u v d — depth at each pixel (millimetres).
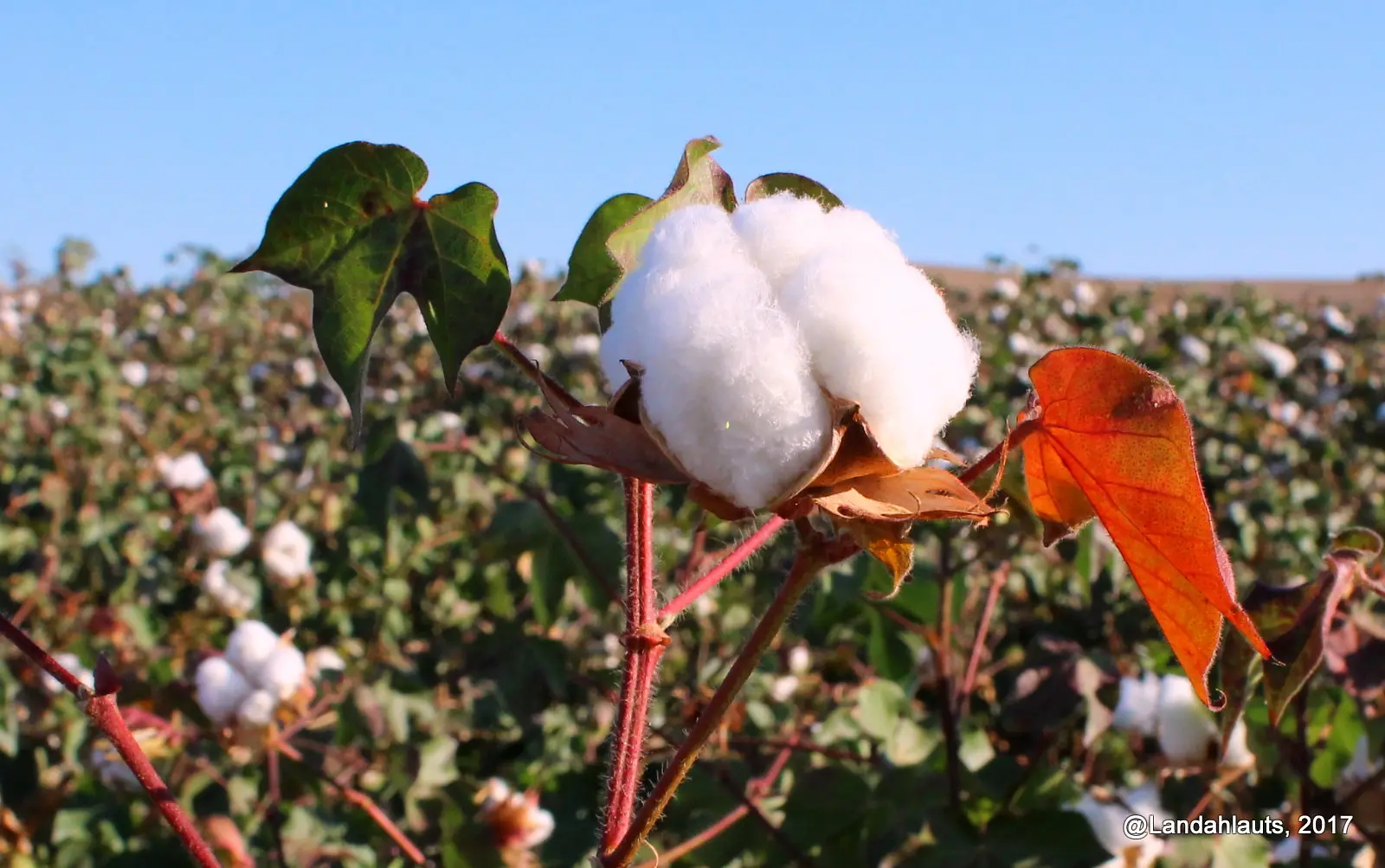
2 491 2125
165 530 1827
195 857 522
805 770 850
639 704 499
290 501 1895
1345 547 610
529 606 1396
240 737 796
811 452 432
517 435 452
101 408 2771
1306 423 2738
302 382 3258
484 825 817
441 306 510
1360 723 842
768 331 434
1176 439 459
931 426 445
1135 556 479
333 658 945
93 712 519
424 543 1556
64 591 1578
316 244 512
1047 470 492
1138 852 753
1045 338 3410
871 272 441
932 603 879
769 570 1290
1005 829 761
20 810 1040
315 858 878
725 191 513
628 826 493
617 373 453
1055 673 838
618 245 503
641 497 502
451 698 1199
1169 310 4129
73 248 4750
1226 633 611
